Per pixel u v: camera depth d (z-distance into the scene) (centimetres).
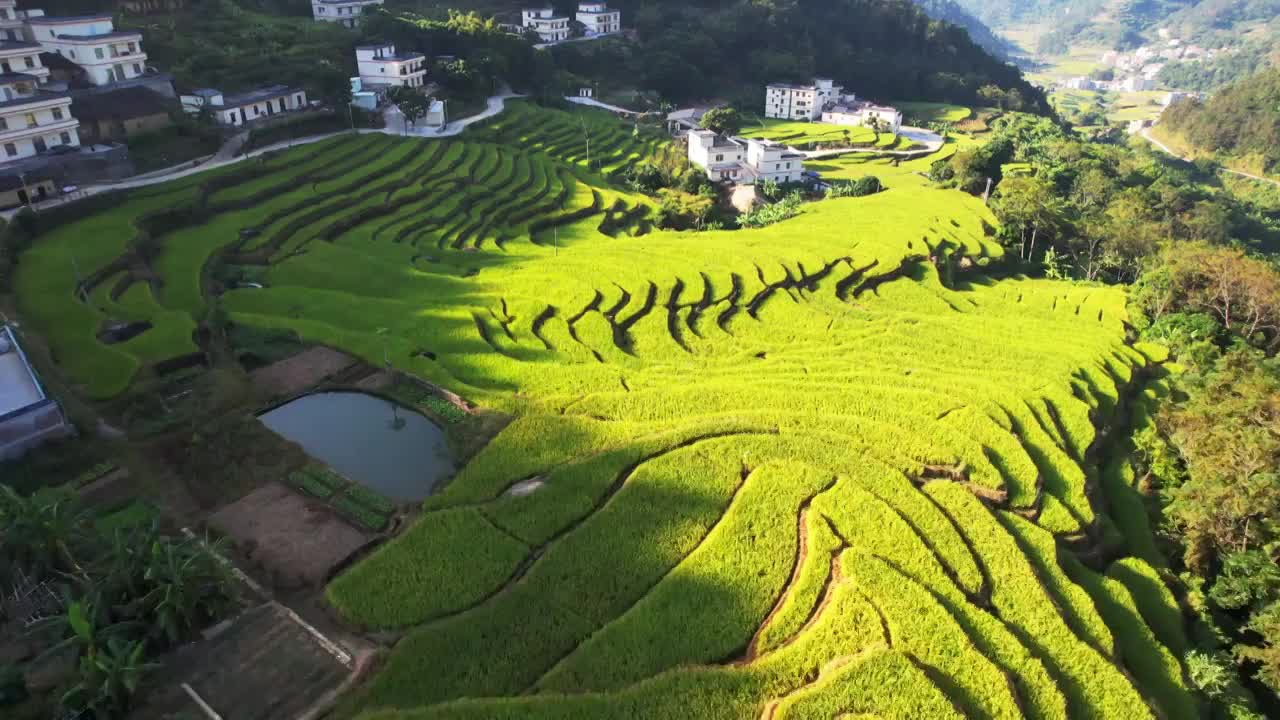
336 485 4625
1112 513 5400
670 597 3781
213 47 12375
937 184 13425
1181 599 4728
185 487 4550
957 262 9819
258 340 6216
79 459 4556
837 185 14025
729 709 3177
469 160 11706
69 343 5722
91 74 10125
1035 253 11012
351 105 11988
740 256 8906
